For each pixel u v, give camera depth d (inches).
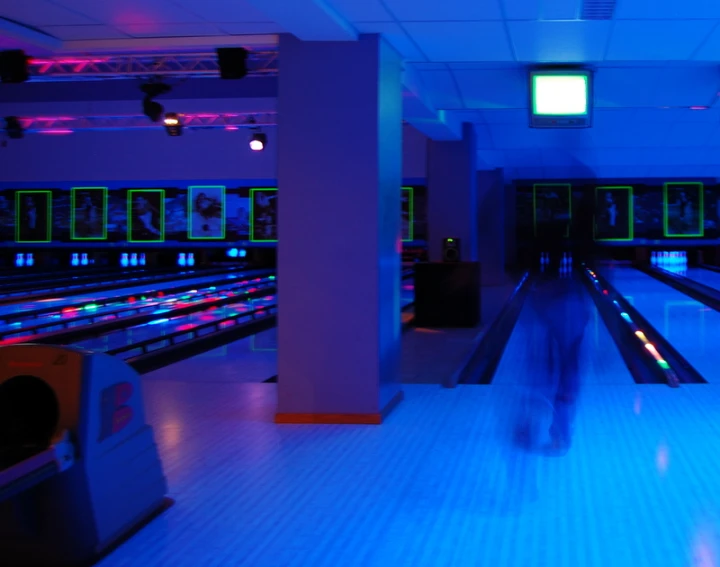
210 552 109.7
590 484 135.5
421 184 761.0
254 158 773.9
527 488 134.2
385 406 189.3
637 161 586.2
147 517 121.0
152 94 332.8
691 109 345.7
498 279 605.9
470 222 396.5
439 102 305.6
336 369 183.6
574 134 429.4
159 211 792.3
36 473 91.8
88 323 398.6
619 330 347.3
